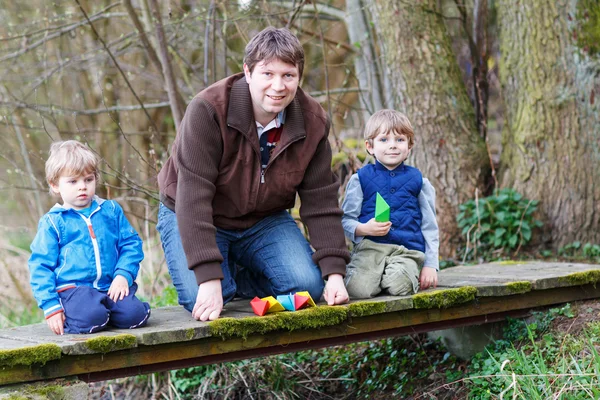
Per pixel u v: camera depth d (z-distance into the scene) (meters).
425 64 6.46
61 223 3.29
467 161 6.45
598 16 6.10
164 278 6.86
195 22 7.50
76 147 3.34
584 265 4.98
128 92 10.09
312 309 3.43
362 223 3.98
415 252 3.97
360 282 3.86
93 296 3.22
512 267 4.99
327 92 6.32
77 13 7.84
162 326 3.24
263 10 6.68
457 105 6.54
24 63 8.77
